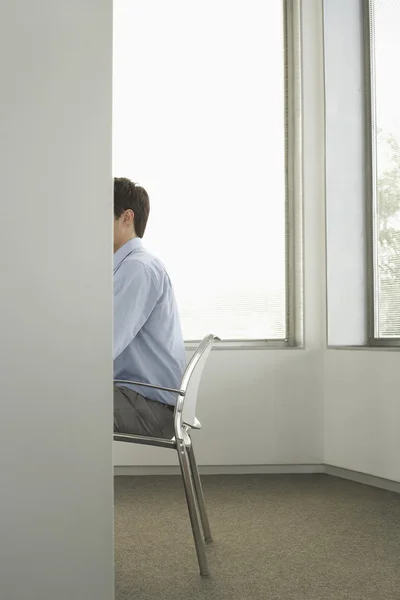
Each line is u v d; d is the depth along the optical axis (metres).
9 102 1.33
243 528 2.76
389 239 3.98
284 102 4.33
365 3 4.15
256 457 4.09
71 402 1.33
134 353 2.38
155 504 3.21
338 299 4.12
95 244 1.34
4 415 1.31
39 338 1.32
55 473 1.32
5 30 1.33
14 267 1.32
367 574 2.18
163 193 4.27
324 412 4.12
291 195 4.31
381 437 3.65
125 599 1.94
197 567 2.24
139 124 4.27
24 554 1.31
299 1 4.26
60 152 1.33
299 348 4.15
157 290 2.40
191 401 2.26
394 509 3.12
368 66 4.12
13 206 1.33
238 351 4.11
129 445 4.01
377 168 4.06
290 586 2.05
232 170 4.32
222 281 4.28
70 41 1.34
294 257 4.29
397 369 3.55
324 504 3.23
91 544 1.32
